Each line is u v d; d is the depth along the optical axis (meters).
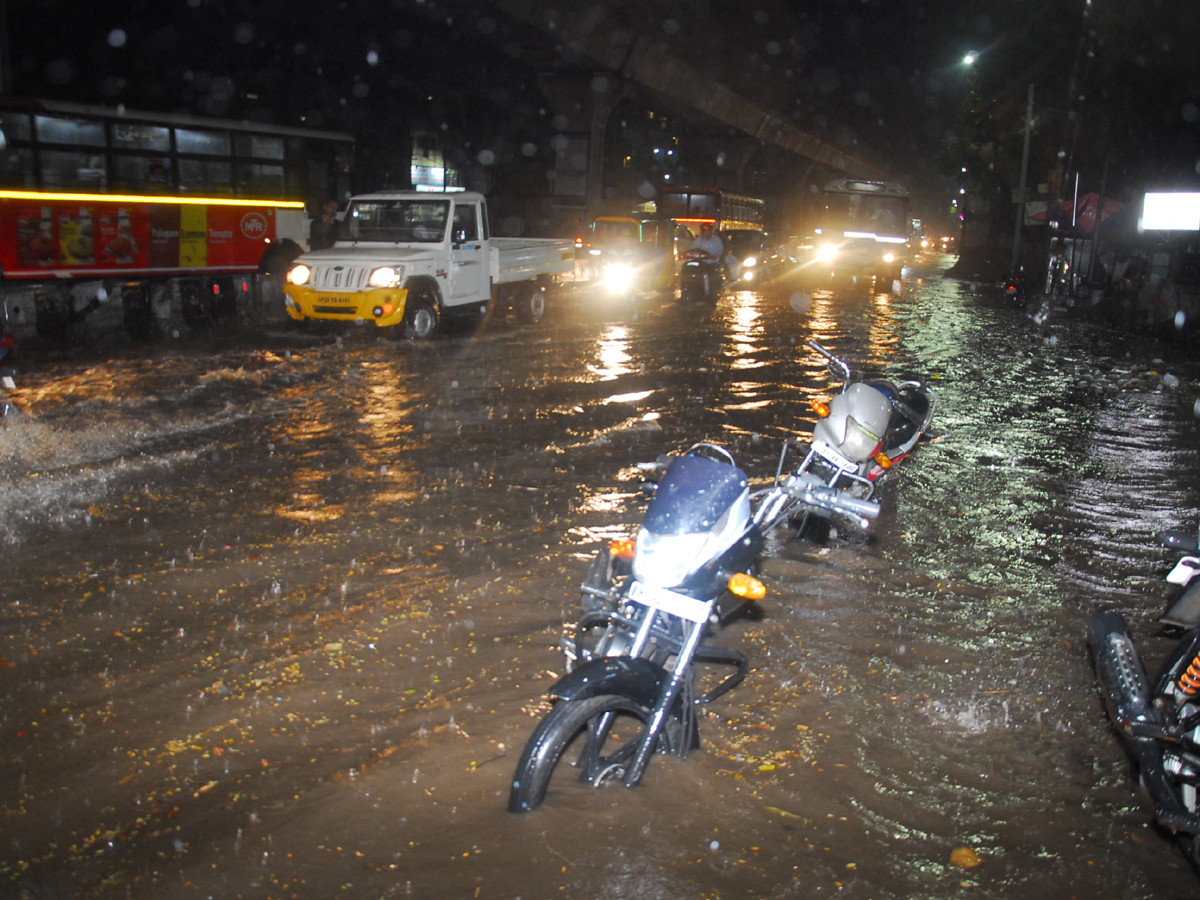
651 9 36.28
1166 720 3.07
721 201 37.78
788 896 2.78
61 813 3.12
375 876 2.81
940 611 5.06
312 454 7.86
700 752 3.57
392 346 14.27
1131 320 23.25
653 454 8.09
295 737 3.60
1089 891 2.89
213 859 2.89
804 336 17.14
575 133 43.56
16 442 7.93
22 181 13.07
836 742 3.69
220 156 16.25
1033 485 7.63
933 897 2.82
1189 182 31.00
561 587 5.14
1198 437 9.75
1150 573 5.73
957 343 17.67
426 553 5.61
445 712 3.80
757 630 4.73
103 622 4.57
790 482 3.68
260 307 17.34
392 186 36.22
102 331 14.18
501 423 9.19
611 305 21.97
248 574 5.22
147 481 6.98
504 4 31.27
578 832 3.03
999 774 3.51
